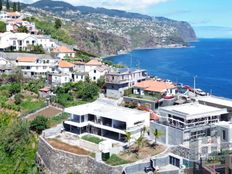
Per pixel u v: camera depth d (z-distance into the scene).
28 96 153.12
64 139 107.88
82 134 111.00
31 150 113.19
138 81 160.62
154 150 98.25
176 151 96.88
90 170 94.50
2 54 198.75
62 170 98.69
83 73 173.88
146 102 135.12
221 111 107.81
